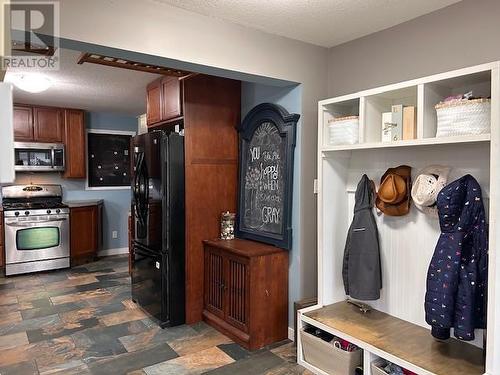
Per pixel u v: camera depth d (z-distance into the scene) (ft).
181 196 10.78
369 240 8.45
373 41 8.97
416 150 7.96
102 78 12.21
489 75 6.22
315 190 9.84
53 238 16.96
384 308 8.64
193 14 7.72
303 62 9.55
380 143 7.46
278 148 10.00
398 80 8.46
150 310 11.43
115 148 20.33
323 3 7.36
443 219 6.70
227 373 8.27
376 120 8.06
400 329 7.75
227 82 11.37
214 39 8.02
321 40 9.45
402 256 8.25
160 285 10.78
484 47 7.04
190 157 10.82
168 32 7.41
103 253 20.13
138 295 12.25
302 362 8.50
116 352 9.25
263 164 10.50
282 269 9.80
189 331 10.49
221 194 11.41
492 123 5.83
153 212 11.12
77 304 12.69
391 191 7.93
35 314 11.77
